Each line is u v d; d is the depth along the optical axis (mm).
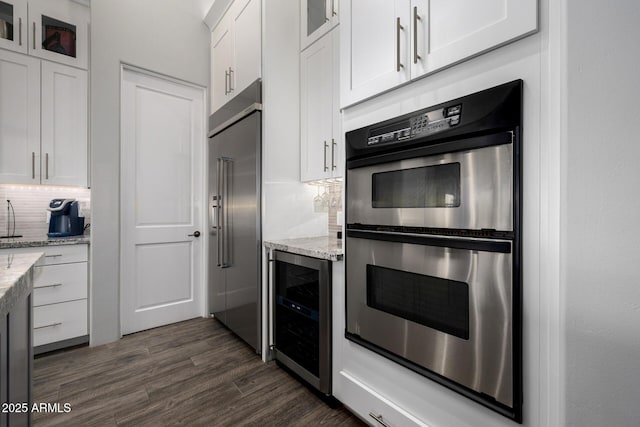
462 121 984
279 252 1989
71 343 2281
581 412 761
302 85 2215
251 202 2193
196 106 2945
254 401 1655
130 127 2570
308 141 2164
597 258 734
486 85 946
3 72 2148
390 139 1225
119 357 2145
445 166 1050
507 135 880
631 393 700
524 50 858
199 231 2961
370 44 1328
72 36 2404
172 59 2734
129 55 2492
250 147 2199
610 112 712
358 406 1417
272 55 2125
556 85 796
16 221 2475
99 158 2342
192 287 2930
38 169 2275
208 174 2941
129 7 2496
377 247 1299
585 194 747
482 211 945
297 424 1476
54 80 2330
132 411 1564
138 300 2619
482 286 946
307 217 2307
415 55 1119
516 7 862
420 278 1144
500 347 906
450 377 1045
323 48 2012
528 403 862
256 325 2139
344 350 1521
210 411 1569
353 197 1422
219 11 2707
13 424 877
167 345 2350
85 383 1816
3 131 2154
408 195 1175
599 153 728
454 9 1017
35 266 1095
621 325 708
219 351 2256
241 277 2324
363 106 1393
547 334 823
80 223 2527
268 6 2109
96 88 2322
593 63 732
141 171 2635
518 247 865
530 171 848
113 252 2406
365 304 1367
